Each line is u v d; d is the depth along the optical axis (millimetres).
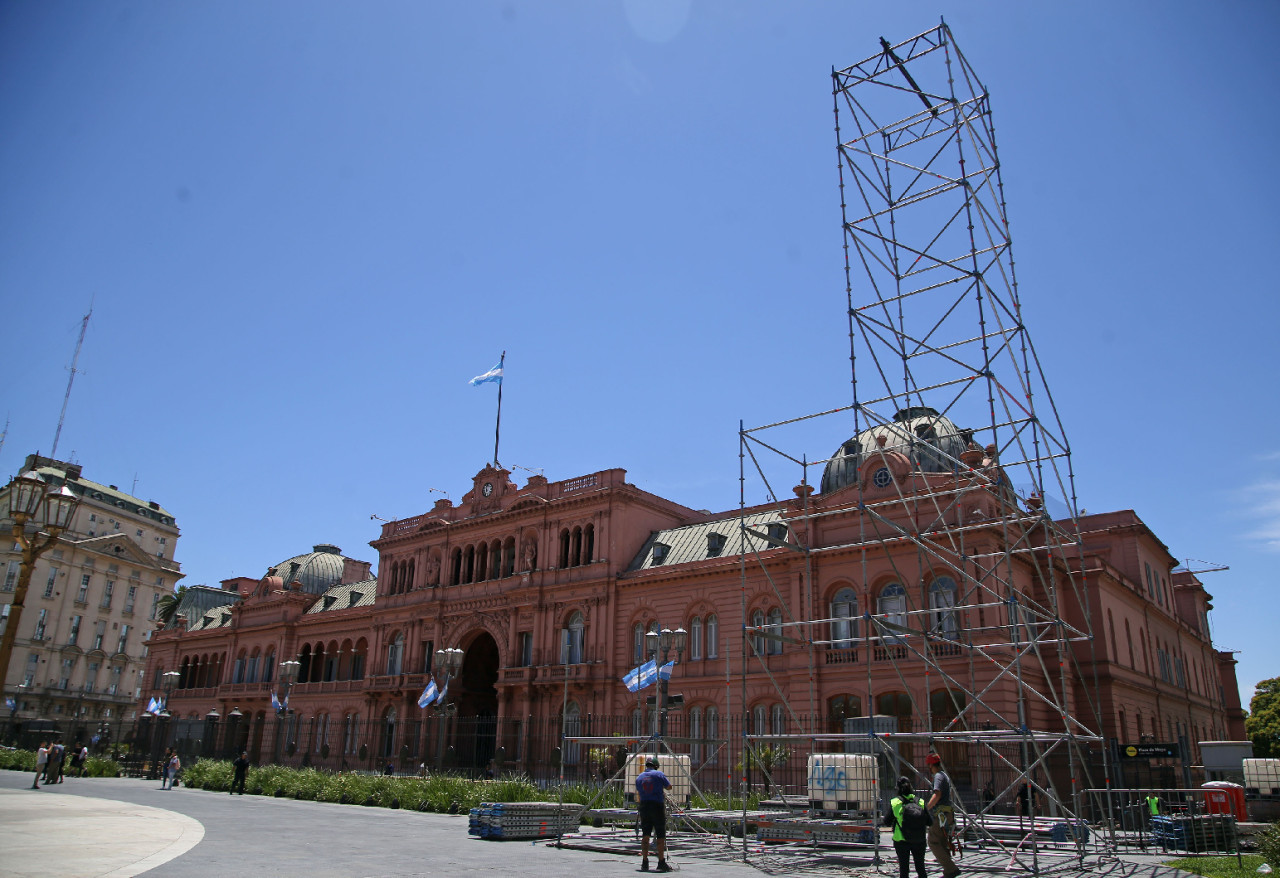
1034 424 27047
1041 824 27672
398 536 72812
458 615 65812
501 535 65500
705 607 52875
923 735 23641
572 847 24469
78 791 40812
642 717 41906
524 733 56688
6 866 16094
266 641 85562
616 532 58531
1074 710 45469
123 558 113062
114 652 110312
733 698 49438
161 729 59688
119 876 15844
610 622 56375
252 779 45406
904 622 42656
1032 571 45375
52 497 19469
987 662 39250
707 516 64562
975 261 28016
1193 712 65438
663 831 20141
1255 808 31094
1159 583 62750
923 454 43938
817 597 46094
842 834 24953
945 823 18953
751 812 27016
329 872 17875
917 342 30125
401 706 67438
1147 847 27125
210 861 18703
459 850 22766
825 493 48406
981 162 29750
